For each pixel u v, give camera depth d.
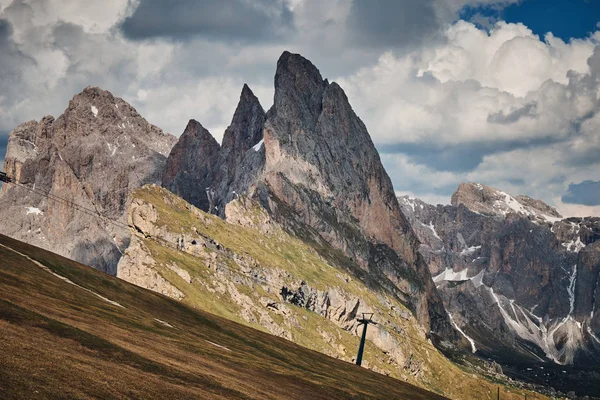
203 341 162.00
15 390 70.06
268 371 148.88
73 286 161.62
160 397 85.38
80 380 80.44
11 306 106.81
